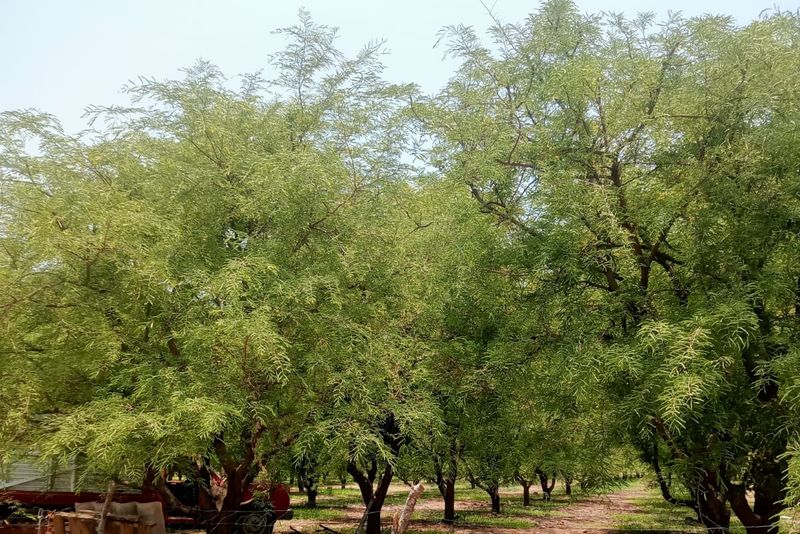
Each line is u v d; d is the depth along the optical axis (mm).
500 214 10203
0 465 8172
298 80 9836
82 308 7742
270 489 10734
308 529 16875
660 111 8680
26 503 10352
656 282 9508
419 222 12367
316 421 8586
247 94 10000
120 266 7379
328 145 9391
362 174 9539
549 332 9898
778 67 7992
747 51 8023
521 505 26312
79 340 8062
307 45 9742
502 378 10453
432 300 11188
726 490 9172
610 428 9008
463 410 11648
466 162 9805
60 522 7930
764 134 7867
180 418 6941
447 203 10516
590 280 9742
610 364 7973
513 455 11820
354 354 8820
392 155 9852
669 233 9305
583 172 9117
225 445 8742
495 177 9562
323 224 9008
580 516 21625
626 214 8750
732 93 8148
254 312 7254
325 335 8672
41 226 7195
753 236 8250
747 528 8430
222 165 8898
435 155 10539
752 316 7262
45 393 8312
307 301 7965
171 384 7395
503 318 11000
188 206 8469
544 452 10727
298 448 8297
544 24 10023
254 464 9352
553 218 9336
